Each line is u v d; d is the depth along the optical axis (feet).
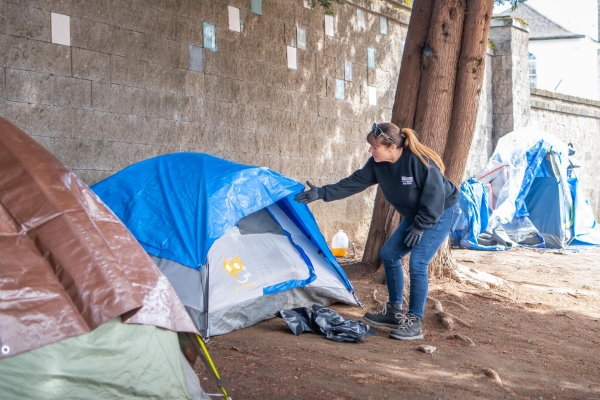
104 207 10.25
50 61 20.99
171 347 10.03
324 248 19.11
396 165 15.43
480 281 23.70
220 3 27.07
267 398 11.69
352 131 34.88
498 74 46.14
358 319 18.22
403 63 22.90
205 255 15.96
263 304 17.39
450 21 21.61
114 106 22.95
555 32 102.94
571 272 29.58
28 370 8.13
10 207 9.04
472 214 36.73
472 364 14.67
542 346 16.98
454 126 21.99
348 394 12.04
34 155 9.86
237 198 17.11
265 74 29.40
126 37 23.32
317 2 32.14
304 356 14.37
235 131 27.94
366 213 36.17
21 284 8.41
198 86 26.18
